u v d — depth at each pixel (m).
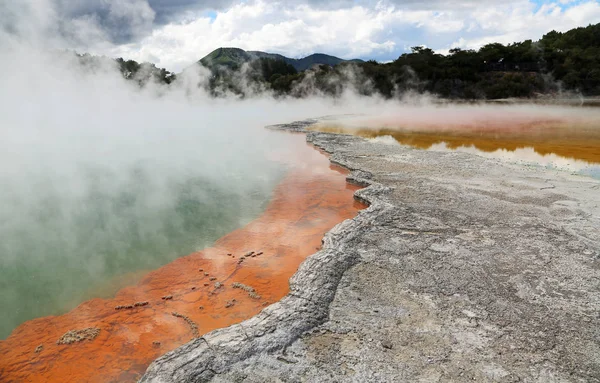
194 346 5.52
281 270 8.20
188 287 7.61
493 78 53.44
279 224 10.78
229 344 5.53
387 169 15.17
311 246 9.34
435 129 27.31
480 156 17.14
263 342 5.57
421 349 5.45
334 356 5.34
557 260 7.82
